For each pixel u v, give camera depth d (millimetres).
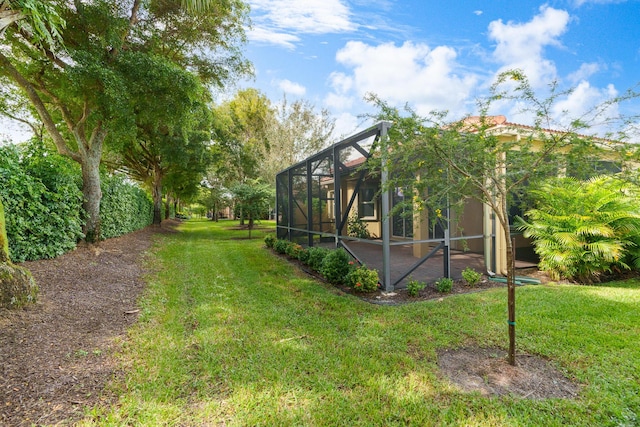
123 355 3088
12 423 2082
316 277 6750
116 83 6164
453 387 2627
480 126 3092
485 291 5520
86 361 2914
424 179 3189
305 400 2457
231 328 3852
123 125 7117
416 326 3914
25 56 7387
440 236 6105
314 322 4090
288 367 2924
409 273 5836
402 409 2361
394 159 3369
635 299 4816
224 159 21219
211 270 7328
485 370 2900
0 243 3721
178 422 2193
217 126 17703
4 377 2508
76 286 4910
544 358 3098
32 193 5312
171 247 11031
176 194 26812
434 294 5414
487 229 6723
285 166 17969
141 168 17516
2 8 3900
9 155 5133
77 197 6801
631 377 2699
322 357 3123
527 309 4410
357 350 3279
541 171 2939
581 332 3607
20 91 8984
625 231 6176
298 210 9977
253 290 5641
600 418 2242
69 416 2197
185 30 9469
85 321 3809
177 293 5363
